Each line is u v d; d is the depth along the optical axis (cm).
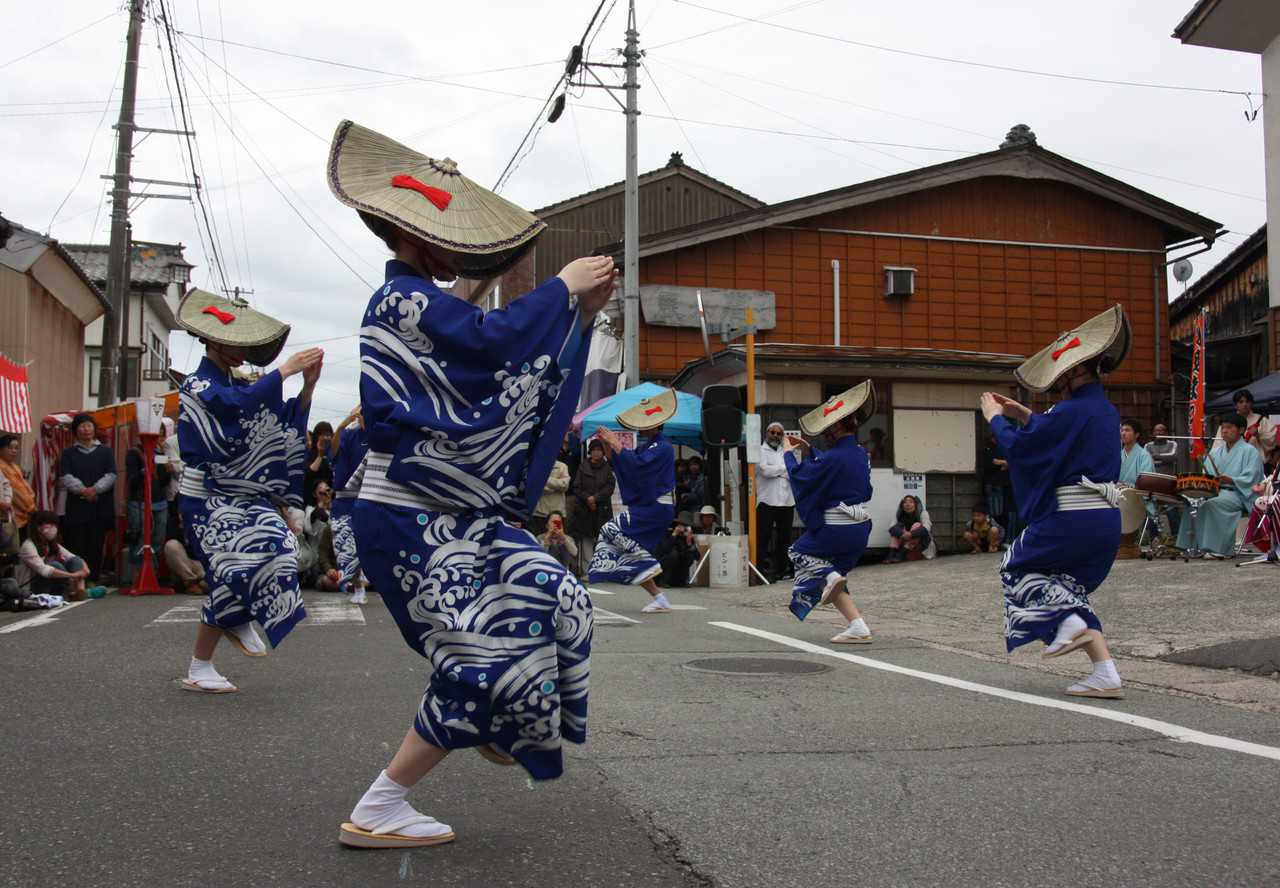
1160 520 1215
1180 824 318
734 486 1505
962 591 1050
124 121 1972
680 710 490
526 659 271
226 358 551
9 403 1225
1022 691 550
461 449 274
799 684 566
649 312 2005
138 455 1177
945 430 1568
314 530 1169
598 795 346
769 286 2078
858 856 288
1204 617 764
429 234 280
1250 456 1082
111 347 1958
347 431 977
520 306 279
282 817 319
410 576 275
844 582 749
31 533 1063
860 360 1524
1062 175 2161
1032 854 291
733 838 302
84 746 411
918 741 427
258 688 543
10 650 673
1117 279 2208
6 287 1506
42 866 274
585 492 1444
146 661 630
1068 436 527
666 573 1288
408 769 287
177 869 272
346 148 295
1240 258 2222
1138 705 512
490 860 282
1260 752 411
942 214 2155
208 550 525
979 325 2155
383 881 264
